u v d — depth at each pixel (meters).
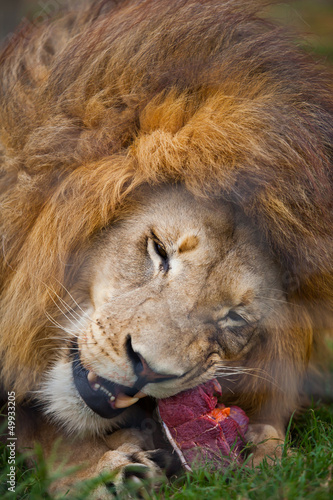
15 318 5.96
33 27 6.64
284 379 6.32
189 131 5.45
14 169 6.05
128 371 5.14
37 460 5.36
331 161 5.61
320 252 5.50
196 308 5.23
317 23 10.74
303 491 4.37
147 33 5.91
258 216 5.32
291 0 7.06
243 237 5.37
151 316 5.12
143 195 5.53
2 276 6.12
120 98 5.85
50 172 5.83
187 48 5.77
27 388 5.96
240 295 5.43
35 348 5.92
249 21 6.16
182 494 4.45
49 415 5.66
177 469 5.22
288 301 5.86
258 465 5.16
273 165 5.23
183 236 5.30
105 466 5.05
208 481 4.79
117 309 5.29
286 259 5.51
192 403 5.27
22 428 5.84
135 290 5.34
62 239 5.72
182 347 5.11
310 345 6.38
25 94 6.16
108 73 5.85
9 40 6.76
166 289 5.24
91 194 5.63
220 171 5.22
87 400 5.40
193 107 5.62
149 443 5.62
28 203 5.87
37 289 5.82
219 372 5.65
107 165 5.64
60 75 5.90
